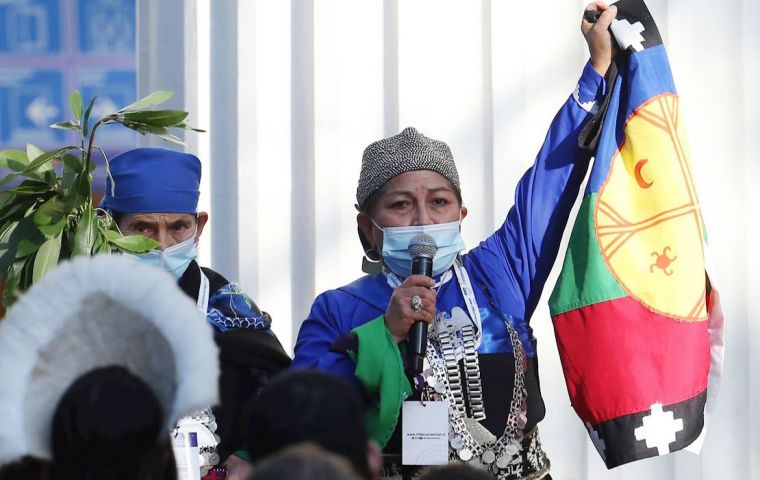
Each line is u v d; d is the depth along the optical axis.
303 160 12.23
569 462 11.82
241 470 8.66
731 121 11.65
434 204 8.66
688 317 8.64
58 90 16.67
